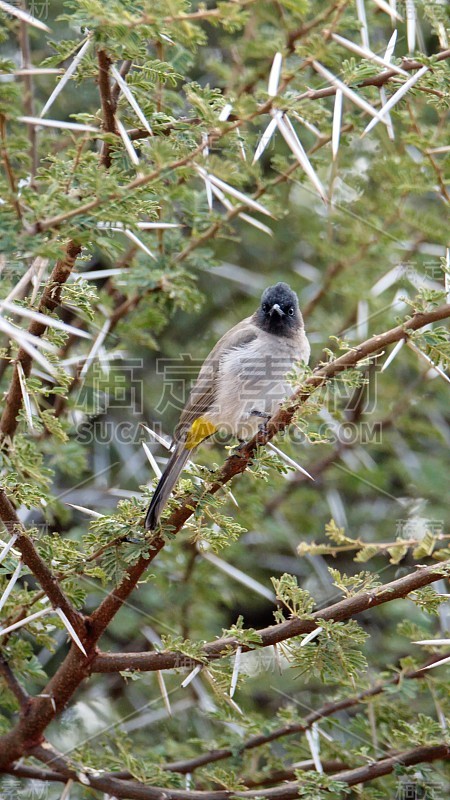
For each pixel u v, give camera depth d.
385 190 10.76
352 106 9.53
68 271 6.41
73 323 10.40
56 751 7.40
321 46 6.45
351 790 7.67
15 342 6.63
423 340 6.40
